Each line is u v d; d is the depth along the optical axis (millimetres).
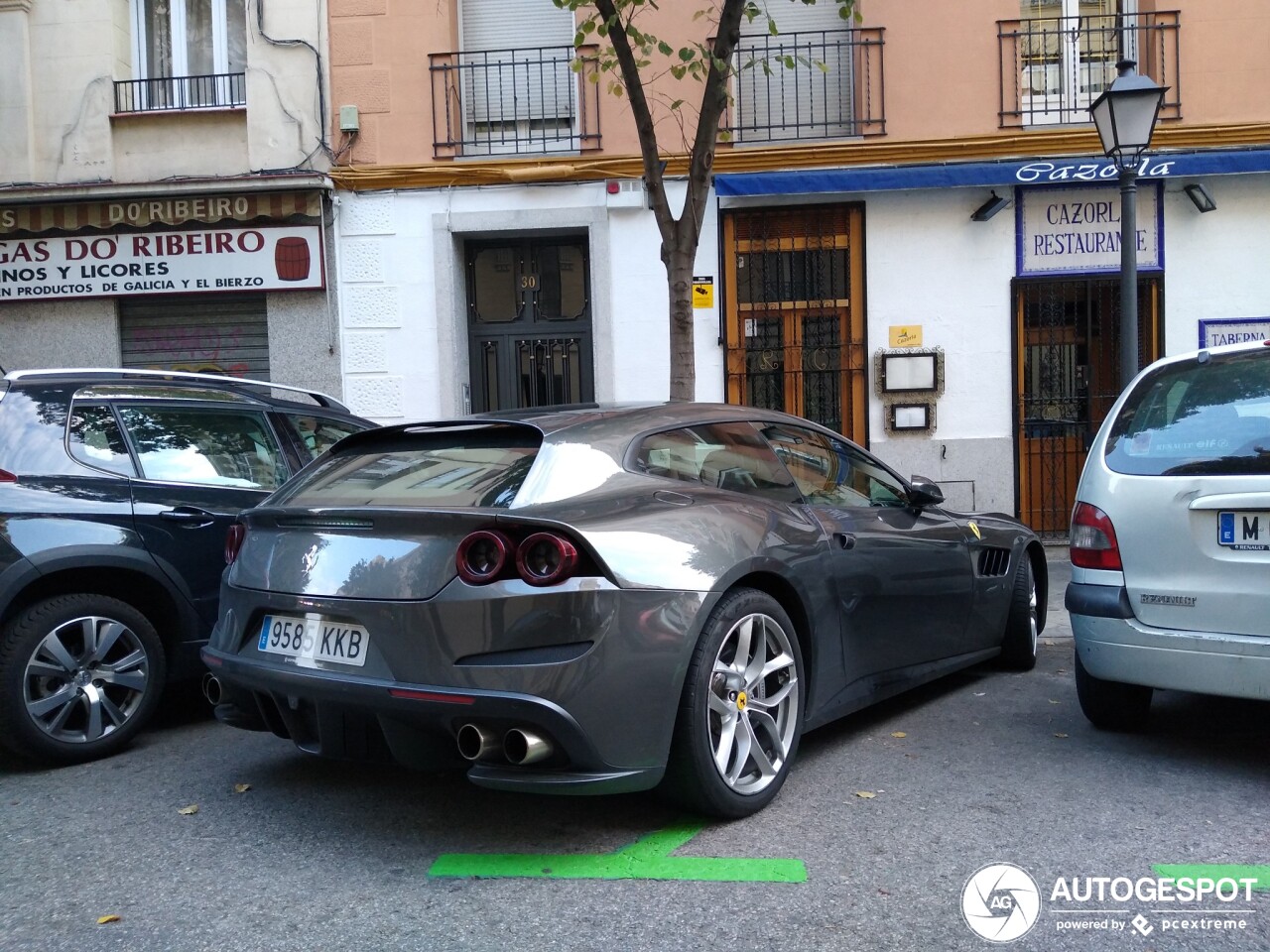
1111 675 4230
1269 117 10211
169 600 4898
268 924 3016
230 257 10883
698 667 3520
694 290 10438
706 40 9750
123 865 3473
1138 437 4352
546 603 3217
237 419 5473
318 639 3527
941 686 5691
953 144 10320
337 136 10867
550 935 2914
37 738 4430
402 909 3092
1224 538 3979
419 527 3387
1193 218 10320
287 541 3717
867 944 2838
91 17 11023
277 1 10852
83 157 11047
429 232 10812
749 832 3631
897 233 10539
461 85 10992
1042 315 10617
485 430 3893
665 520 3613
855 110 10602
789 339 10703
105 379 5098
